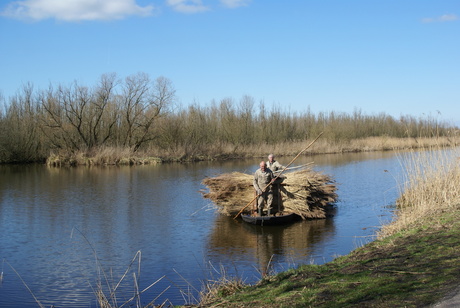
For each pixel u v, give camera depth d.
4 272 10.11
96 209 17.94
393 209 16.81
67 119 46.72
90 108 47.88
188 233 13.73
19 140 44.38
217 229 14.25
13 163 44.66
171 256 11.16
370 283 6.27
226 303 6.34
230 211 16.34
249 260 10.62
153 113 49.62
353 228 13.88
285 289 6.56
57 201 19.98
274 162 15.52
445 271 6.48
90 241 12.83
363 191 22.03
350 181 26.19
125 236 13.38
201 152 49.62
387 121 71.88
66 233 13.82
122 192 22.94
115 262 10.75
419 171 15.02
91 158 43.31
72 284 9.24
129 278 9.54
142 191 23.30
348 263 7.81
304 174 15.82
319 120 64.62
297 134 62.09
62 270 10.19
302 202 15.31
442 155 15.25
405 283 6.08
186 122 53.72
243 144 54.66
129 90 49.44
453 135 15.54
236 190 16.14
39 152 45.81
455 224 9.94
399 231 10.59
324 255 10.84
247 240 12.70
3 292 8.81
